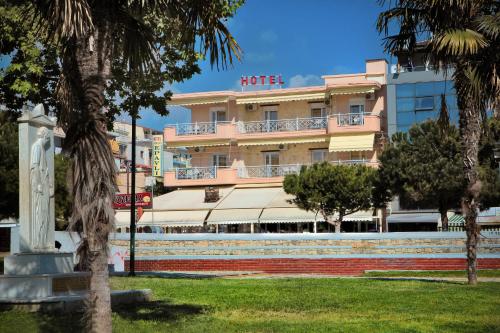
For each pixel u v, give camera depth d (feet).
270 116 194.80
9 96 66.80
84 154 30.27
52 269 45.75
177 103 198.08
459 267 99.14
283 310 48.06
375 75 183.32
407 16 66.23
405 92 177.99
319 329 38.93
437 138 134.21
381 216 166.09
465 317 43.83
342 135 179.83
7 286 43.68
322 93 185.88
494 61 62.34
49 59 61.16
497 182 131.44
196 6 34.88
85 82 30.81
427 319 43.04
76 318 39.88
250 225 175.42
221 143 193.16
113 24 32.89
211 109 199.21
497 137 128.77
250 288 64.80
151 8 35.60
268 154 193.47
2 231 175.01
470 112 66.08
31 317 39.83
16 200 125.39
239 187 186.70
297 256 105.40
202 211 165.48
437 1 61.77
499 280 77.66
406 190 134.21
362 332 37.96
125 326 38.93
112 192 30.42
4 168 119.85
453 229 148.05
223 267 108.68
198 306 49.65
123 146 255.70
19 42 61.21
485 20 60.70
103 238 30.07
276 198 165.48
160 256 111.45
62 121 34.58
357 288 64.44
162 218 166.81
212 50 35.78
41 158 47.37
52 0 29.78
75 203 30.17
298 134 186.60
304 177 138.72
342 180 135.95
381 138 176.55
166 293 59.31
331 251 104.53
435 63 67.21
